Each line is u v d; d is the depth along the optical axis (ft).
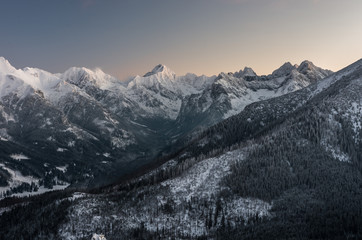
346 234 573.74
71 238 620.49
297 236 569.23
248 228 610.65
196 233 623.77
